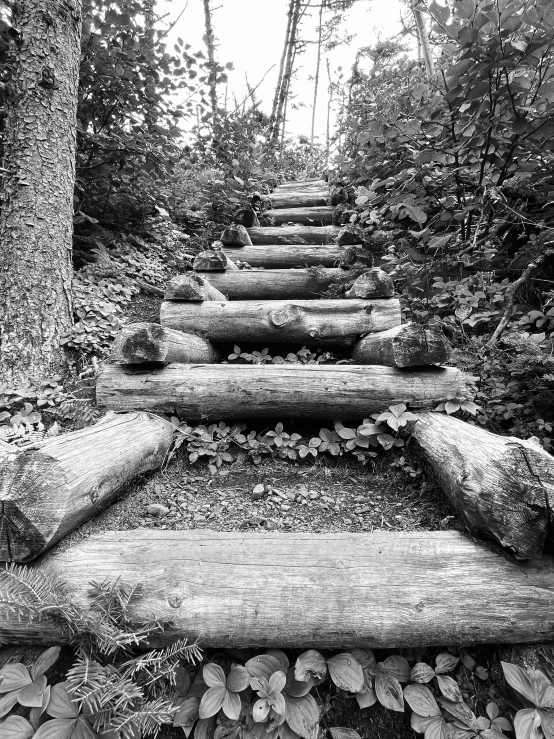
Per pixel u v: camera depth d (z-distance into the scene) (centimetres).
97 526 142
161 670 97
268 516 161
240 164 445
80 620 100
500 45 185
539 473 110
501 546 119
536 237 247
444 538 128
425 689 107
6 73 249
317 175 809
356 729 105
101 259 342
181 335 231
